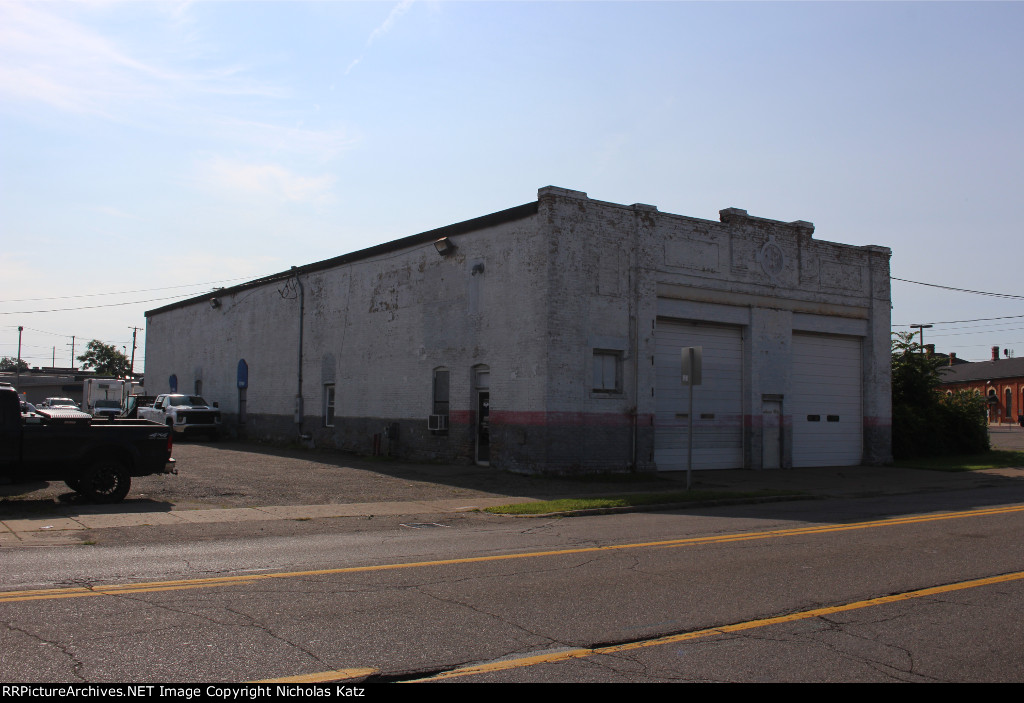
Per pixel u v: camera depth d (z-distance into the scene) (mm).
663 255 22922
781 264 25547
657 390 22938
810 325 26281
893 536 11672
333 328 29875
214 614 6758
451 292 24141
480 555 9883
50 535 11070
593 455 21250
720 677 5449
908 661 5848
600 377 21719
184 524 12430
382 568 8938
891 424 28719
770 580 8484
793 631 6578
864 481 21828
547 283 20719
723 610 7207
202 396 39719
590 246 21531
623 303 22062
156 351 46156
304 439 31094
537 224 21172
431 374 24734
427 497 16688
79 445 14008
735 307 24312
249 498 15766
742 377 24766
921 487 20547
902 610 7293
